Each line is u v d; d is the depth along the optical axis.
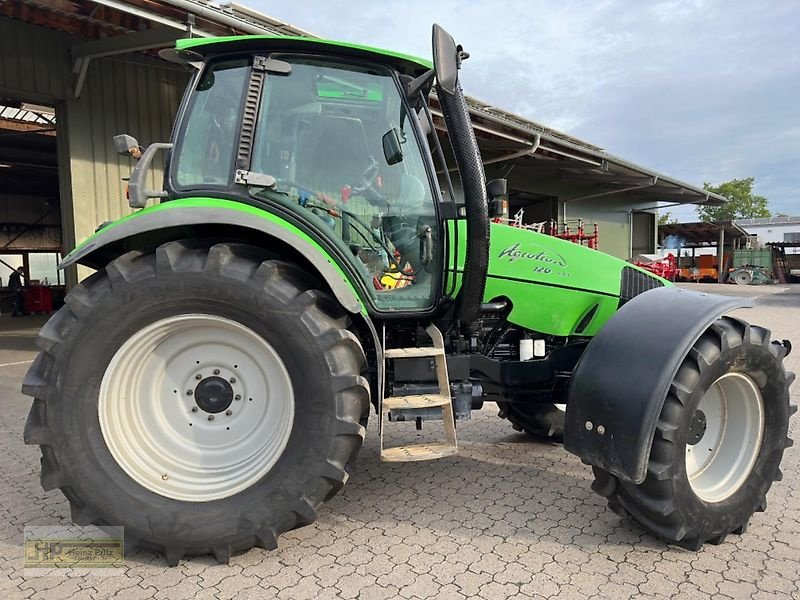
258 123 2.81
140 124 8.82
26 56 7.57
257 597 2.29
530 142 11.02
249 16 7.16
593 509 3.10
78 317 2.48
